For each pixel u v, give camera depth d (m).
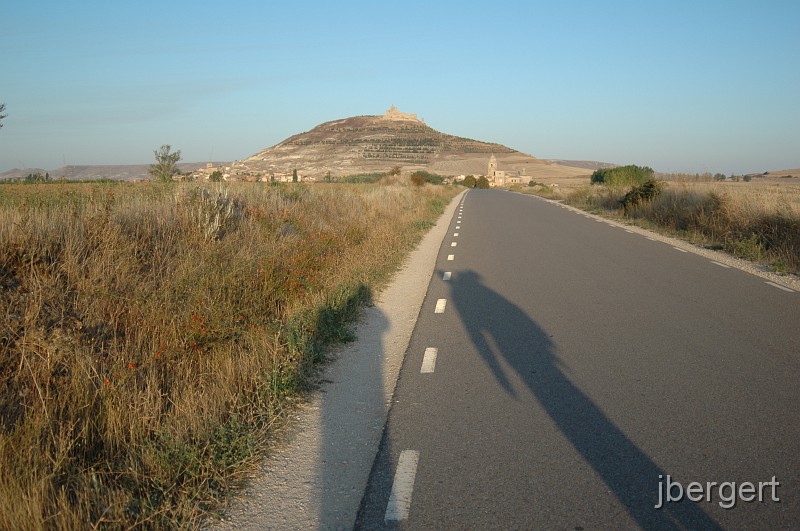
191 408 4.98
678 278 11.62
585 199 39.75
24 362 5.19
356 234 15.60
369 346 7.43
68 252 7.05
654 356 6.77
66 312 6.29
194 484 4.11
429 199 42.41
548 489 4.00
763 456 4.40
